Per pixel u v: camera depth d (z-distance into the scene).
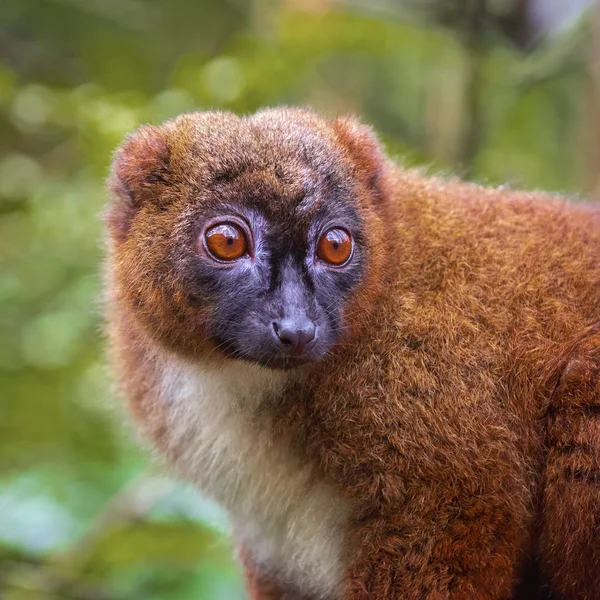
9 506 0.77
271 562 0.65
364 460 0.60
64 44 1.20
